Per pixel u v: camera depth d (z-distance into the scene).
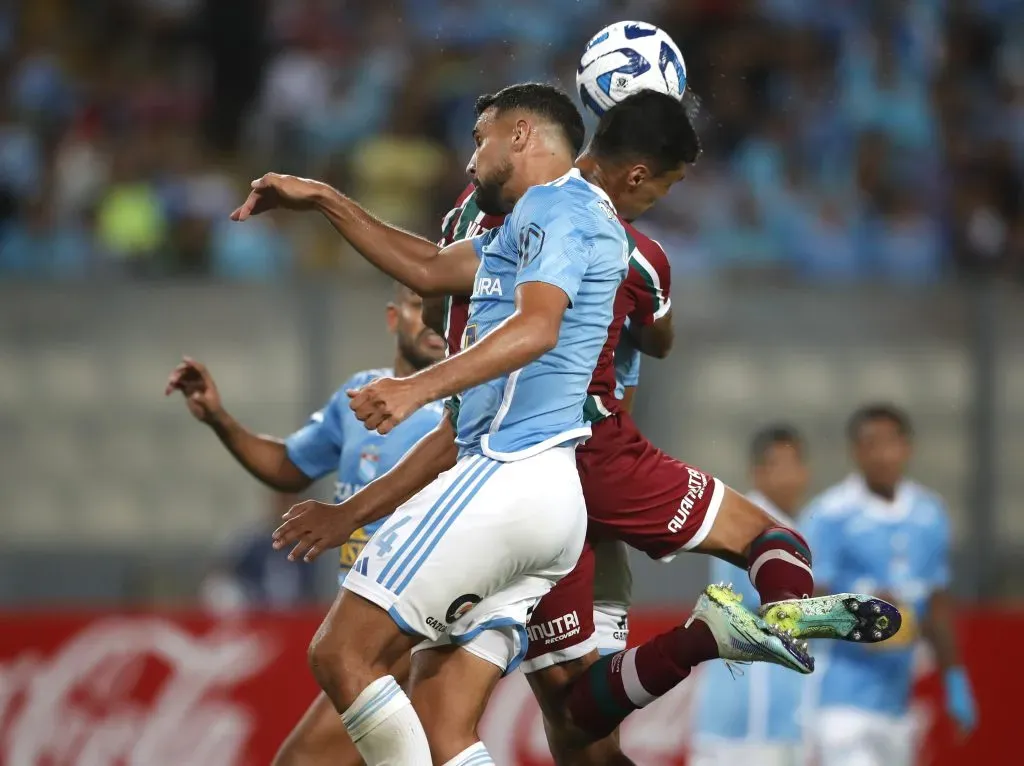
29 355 31.33
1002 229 40.59
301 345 31.34
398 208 38.84
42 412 31.36
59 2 45.59
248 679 26.77
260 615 26.94
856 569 26.20
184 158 40.69
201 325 31.38
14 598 31.27
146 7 45.59
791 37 43.00
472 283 14.36
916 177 41.09
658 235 37.06
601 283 13.25
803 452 29.50
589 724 15.39
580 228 12.98
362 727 13.02
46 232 37.84
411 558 12.95
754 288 31.97
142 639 26.73
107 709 26.56
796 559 15.04
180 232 36.97
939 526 26.36
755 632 14.16
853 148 41.16
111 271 35.00
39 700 26.45
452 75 41.72
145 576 31.42
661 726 26.91
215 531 31.55
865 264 38.56
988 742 28.05
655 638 15.00
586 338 13.30
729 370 31.88
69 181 39.25
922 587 26.12
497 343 12.22
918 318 32.22
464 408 13.55
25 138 40.84
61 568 31.34
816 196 39.72
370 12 44.25
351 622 13.06
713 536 15.25
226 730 26.64
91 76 43.94
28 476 31.38
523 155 13.83
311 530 13.91
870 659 25.70
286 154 40.78
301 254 36.72
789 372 31.94
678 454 31.66
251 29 44.34
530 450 13.08
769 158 40.03
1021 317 32.31
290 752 16.55
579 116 14.16
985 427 32.25
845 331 32.06
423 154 39.78
